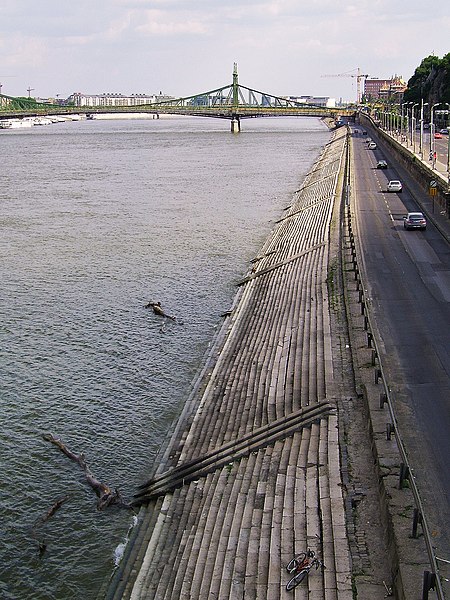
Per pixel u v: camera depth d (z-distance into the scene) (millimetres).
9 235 90812
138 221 100562
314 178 137250
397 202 93562
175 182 145375
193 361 49062
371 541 23500
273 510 27344
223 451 34188
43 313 58781
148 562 27766
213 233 91812
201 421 38500
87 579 28578
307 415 34000
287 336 46844
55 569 29141
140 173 162750
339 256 62500
